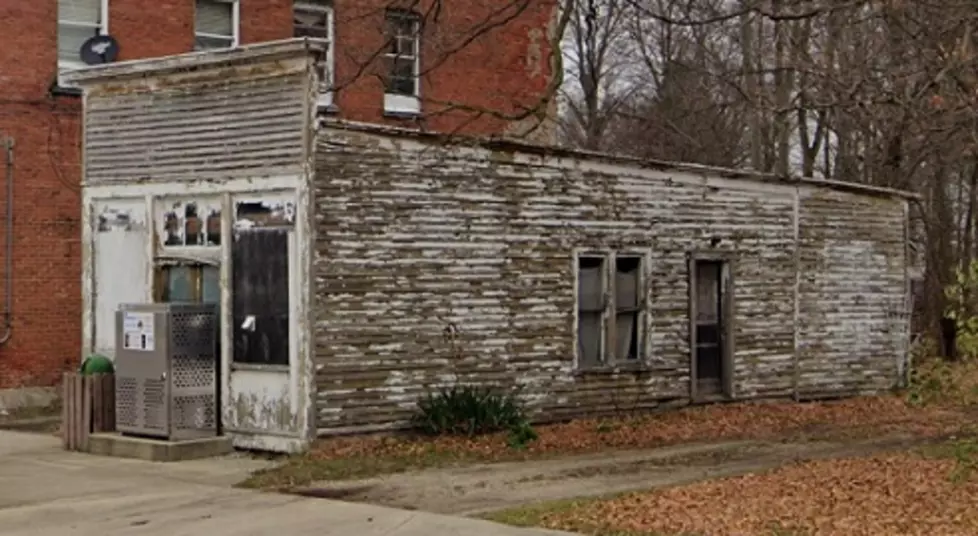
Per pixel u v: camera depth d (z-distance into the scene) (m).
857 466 14.82
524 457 15.82
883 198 23.81
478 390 17.52
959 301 16.53
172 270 17.31
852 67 18.33
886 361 23.86
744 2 19.45
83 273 18.14
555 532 11.10
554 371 18.70
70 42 22.48
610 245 19.45
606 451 16.47
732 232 21.27
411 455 15.61
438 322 17.23
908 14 14.86
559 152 18.67
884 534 10.94
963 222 36.00
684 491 13.05
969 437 17.77
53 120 21.98
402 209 16.81
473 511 12.20
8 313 21.42
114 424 16.77
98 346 18.03
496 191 17.95
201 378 16.34
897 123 17.22
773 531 11.08
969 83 13.66
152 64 17.16
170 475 14.59
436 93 26.52
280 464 15.23
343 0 25.47
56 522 11.98
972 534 10.89
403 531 11.27
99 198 17.97
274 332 16.11
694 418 19.75
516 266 18.20
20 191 21.62
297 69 15.95
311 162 15.83
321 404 15.92
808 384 22.44
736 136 34.69
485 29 15.84
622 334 19.95
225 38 24.55
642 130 39.47
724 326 21.25
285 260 16.03
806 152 30.97
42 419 20.56
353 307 16.27
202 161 16.86
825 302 22.77
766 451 16.59
